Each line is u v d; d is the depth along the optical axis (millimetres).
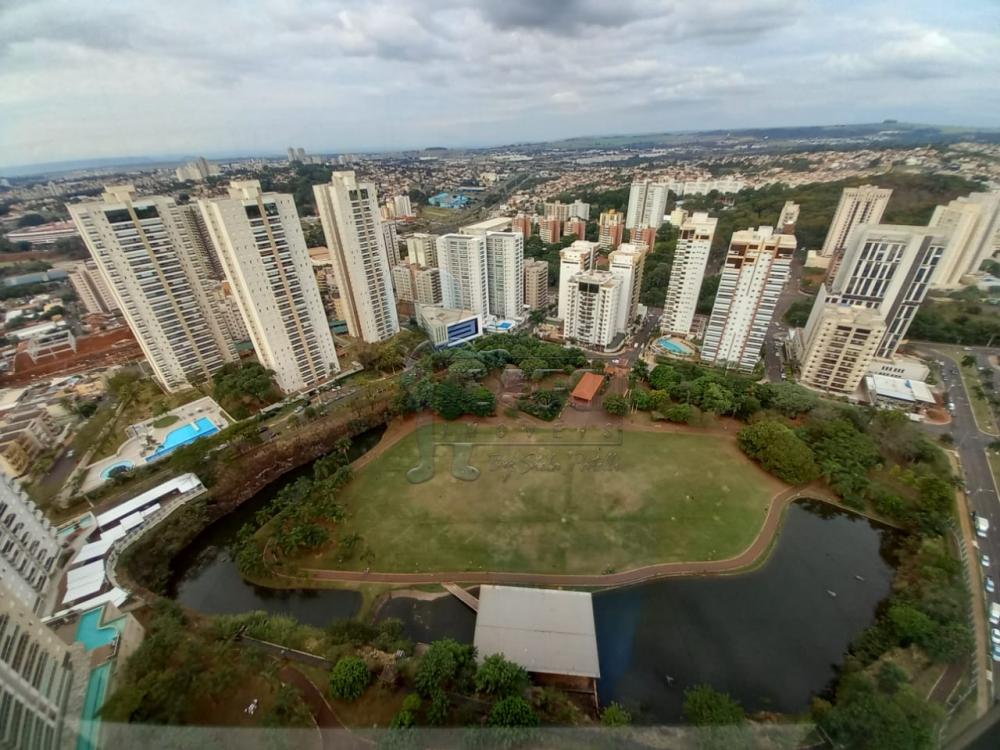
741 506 83438
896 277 122188
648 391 120750
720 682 57344
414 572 72125
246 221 102188
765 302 125000
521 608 61562
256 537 78875
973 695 52188
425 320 164875
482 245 168000
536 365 128375
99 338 156000
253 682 52812
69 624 58406
